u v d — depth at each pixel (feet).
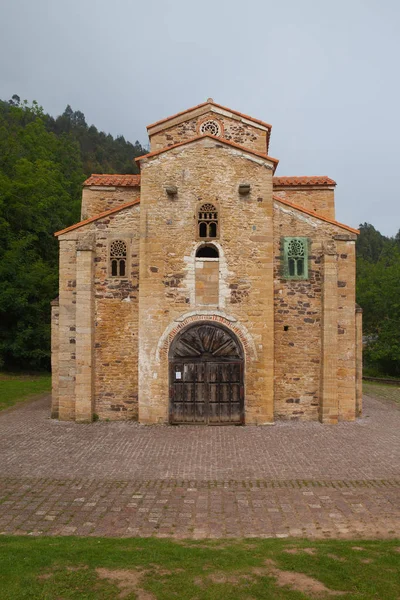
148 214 53.83
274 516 28.78
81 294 54.39
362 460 40.09
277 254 55.83
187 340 53.16
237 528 26.99
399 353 125.18
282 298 55.47
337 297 54.70
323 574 20.03
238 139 64.64
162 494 32.50
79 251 54.70
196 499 31.58
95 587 18.86
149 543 24.14
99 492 32.91
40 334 106.73
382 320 136.87
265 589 18.74
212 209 53.83
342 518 28.43
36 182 118.93
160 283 53.47
